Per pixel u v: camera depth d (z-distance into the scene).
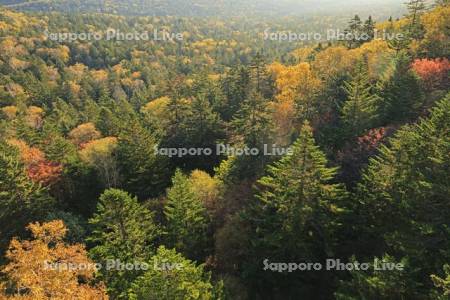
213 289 28.36
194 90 82.50
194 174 45.50
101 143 56.78
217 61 192.12
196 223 37.75
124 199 31.80
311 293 33.12
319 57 64.94
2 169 41.31
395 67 50.59
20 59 158.75
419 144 29.59
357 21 83.88
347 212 31.77
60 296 22.03
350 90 46.31
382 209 31.94
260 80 69.25
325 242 31.61
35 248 23.22
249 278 34.38
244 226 36.47
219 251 36.91
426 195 25.83
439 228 24.81
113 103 103.31
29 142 68.12
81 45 185.75
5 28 179.38
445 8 63.12
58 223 25.86
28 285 22.34
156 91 118.38
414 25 66.50
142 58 191.62
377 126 45.22
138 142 52.06
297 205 31.47
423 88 46.19
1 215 40.28
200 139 55.69
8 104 118.12
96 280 29.80
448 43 57.00
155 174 51.69
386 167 31.91
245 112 47.56
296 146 31.38
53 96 127.88
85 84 144.38
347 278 30.72
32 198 44.28
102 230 33.16
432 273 23.56
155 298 23.91
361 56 58.69
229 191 42.22
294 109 52.72
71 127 91.69
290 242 31.86
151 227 35.81
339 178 38.53
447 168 25.75
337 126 47.69
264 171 43.34
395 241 26.02
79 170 53.53
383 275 22.86
